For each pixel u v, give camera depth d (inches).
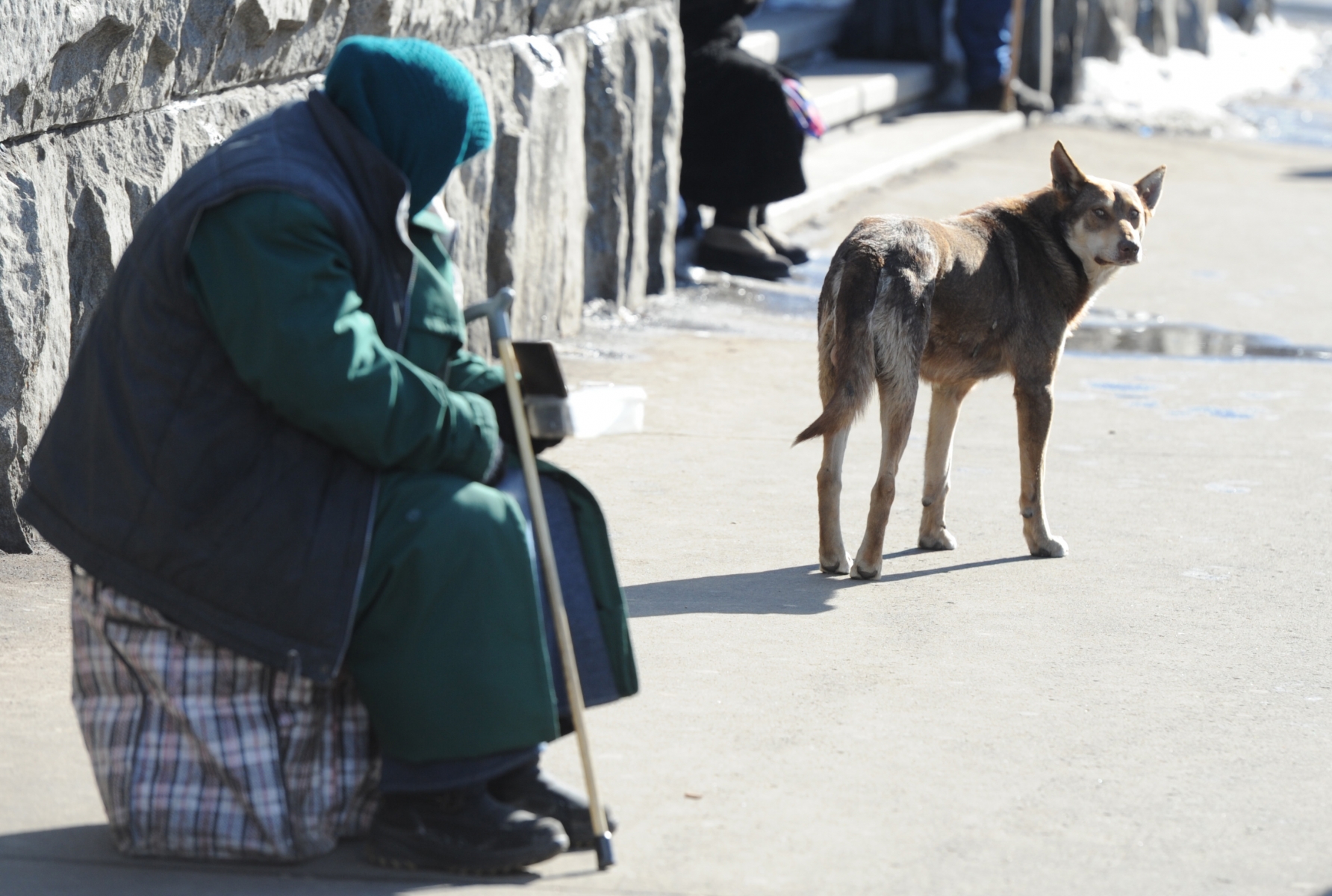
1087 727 275.4
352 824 220.2
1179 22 1633.9
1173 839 232.4
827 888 213.2
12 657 284.7
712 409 527.8
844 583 359.9
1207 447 501.4
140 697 211.6
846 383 344.2
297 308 197.5
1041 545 383.6
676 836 227.5
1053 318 382.6
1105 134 1246.3
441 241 224.4
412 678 204.4
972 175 1026.1
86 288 362.6
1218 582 366.6
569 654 215.6
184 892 204.5
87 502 206.8
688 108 724.0
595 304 655.8
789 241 816.9
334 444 204.2
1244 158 1200.2
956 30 1219.9
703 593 347.6
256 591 202.1
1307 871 223.5
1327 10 2319.1
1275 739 273.6
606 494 427.2
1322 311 740.0
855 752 260.1
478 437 213.8
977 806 241.3
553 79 582.6
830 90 1071.6
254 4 400.2
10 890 202.7
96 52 343.9
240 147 207.2
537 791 224.8
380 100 212.2
